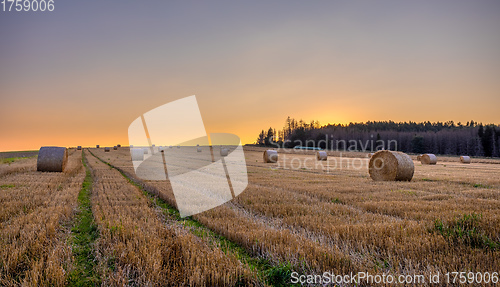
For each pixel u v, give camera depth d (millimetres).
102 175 17578
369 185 13688
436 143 93375
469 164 36406
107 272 4266
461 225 5805
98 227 6270
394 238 5145
